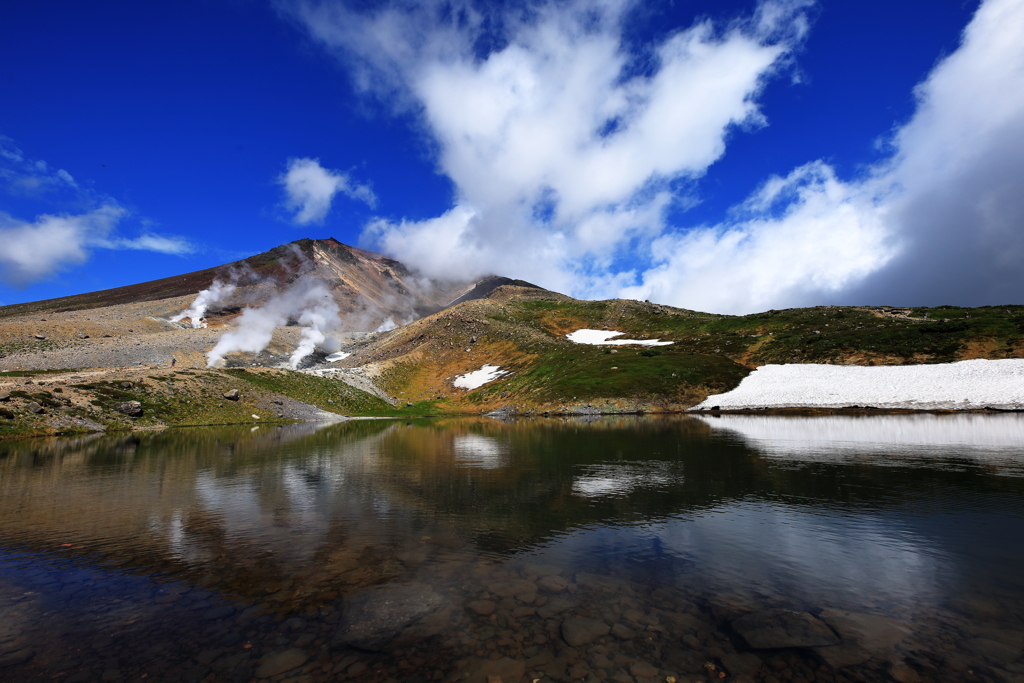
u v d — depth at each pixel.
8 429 44.78
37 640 8.19
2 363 96.88
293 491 20.00
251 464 27.45
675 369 78.56
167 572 11.19
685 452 28.88
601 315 151.12
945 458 24.91
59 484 21.98
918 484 19.16
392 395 96.38
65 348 112.88
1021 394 52.78
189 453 32.62
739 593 9.70
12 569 11.45
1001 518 14.44
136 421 56.78
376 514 16.11
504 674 7.05
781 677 6.86
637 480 21.05
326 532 14.15
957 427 38.91
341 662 7.43
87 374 67.19
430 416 80.25
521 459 27.84
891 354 74.62
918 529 13.55
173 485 21.52
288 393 79.31
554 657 7.50
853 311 106.88
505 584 10.27
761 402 62.72
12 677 7.09
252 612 9.18
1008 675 6.75
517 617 8.84
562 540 13.13
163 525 15.12
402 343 136.62
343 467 26.03
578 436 39.91
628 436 38.47
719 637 8.03
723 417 56.12
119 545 13.17
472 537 13.50
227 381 75.06
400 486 20.75
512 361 105.69
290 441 40.44
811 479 20.55
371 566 11.41
